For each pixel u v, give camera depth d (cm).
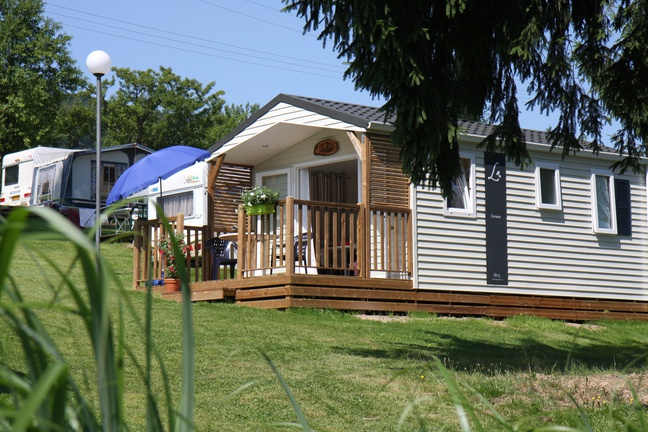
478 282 1569
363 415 609
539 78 941
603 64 924
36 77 4341
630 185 1839
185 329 129
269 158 1647
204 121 5772
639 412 203
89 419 132
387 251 1432
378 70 830
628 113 969
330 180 1634
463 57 915
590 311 1733
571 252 1725
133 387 671
